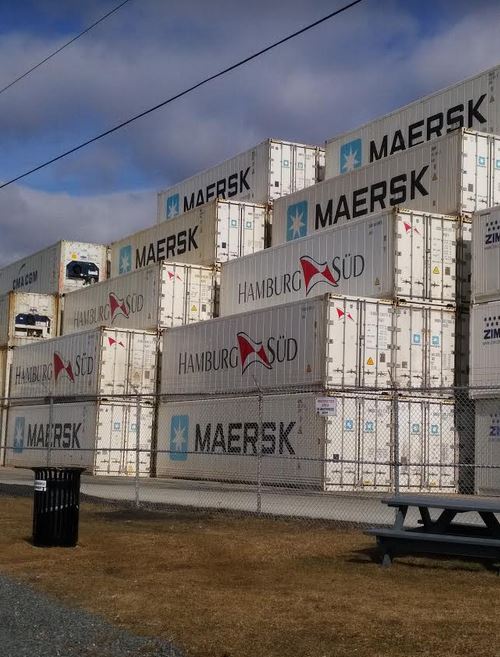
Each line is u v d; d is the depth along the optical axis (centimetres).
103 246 4316
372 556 1233
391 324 2423
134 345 3173
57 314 4197
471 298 2397
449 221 2514
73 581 1055
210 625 834
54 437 3388
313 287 2720
